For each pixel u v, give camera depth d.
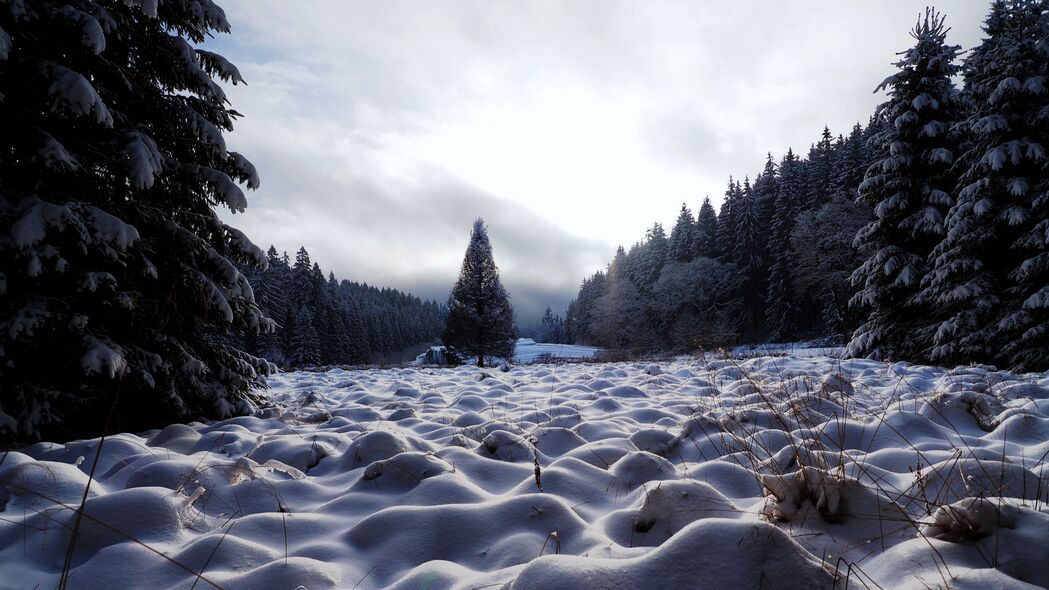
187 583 1.82
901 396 5.17
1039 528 1.65
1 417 3.73
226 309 5.12
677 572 1.51
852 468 2.63
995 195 10.66
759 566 1.49
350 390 8.08
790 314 37.12
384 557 2.12
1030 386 4.96
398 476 2.98
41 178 4.20
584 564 1.60
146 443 4.00
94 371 4.11
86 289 4.32
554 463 3.21
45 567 1.99
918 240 12.67
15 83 3.98
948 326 10.52
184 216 5.39
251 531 2.30
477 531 2.26
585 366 13.42
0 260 3.95
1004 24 11.30
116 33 4.74
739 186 47.41
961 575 1.52
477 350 29.92
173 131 5.37
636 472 2.98
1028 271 9.63
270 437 4.28
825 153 39.41
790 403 4.52
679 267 46.47
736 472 2.90
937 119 12.68
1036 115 10.20
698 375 8.79
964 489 2.13
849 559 1.81
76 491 2.55
